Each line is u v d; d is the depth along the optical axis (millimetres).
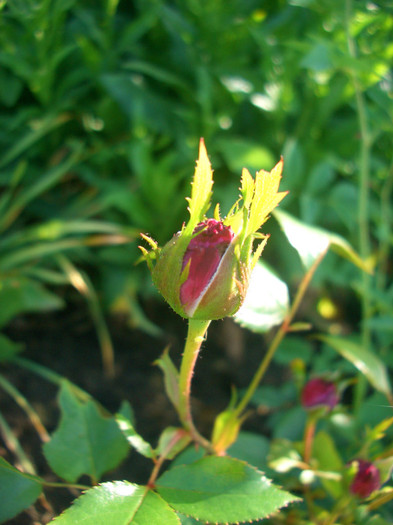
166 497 119
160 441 140
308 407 172
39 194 281
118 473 202
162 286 110
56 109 277
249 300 159
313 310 306
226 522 113
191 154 280
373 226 315
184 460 161
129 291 266
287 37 314
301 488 183
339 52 219
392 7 272
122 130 296
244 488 119
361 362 178
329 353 260
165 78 282
